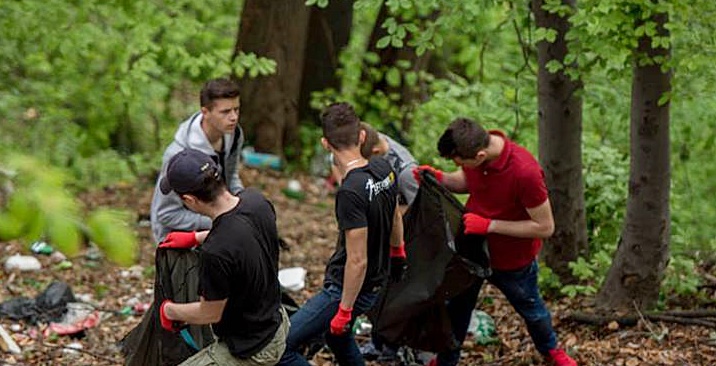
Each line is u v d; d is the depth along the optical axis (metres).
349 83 19.84
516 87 11.66
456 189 8.51
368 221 7.30
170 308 6.64
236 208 6.40
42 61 14.98
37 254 12.83
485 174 8.05
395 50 19.11
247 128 18.73
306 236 14.96
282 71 18.58
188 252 7.09
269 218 6.56
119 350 10.12
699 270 11.34
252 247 6.32
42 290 11.83
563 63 10.22
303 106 19.64
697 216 12.45
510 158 7.98
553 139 10.66
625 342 9.50
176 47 15.06
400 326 8.21
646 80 9.41
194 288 7.05
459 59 18.52
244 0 18.34
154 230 8.18
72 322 10.75
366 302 7.71
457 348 8.62
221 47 17.92
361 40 22.09
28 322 10.74
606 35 9.11
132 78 15.73
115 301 11.66
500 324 10.48
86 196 15.53
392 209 7.54
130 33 14.96
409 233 8.18
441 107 13.74
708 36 8.91
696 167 13.52
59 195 3.44
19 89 15.04
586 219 11.57
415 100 19.02
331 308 7.63
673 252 10.84
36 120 14.43
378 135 8.28
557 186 10.79
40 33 14.46
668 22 8.98
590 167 11.80
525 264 8.38
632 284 9.98
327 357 9.60
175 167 6.28
